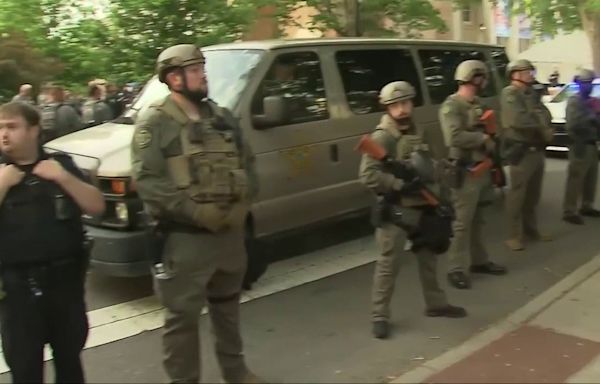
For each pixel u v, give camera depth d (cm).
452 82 806
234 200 342
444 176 482
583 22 1179
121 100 1139
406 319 509
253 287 589
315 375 420
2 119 301
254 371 426
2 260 308
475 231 604
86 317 334
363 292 575
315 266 648
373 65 701
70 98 1238
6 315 315
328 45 658
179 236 343
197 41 1162
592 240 727
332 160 633
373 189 455
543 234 751
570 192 797
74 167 324
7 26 1227
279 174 582
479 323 500
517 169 675
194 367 361
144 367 435
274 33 1302
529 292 568
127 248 501
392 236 462
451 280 580
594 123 779
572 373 411
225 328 381
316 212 624
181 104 340
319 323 507
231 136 345
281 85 598
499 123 760
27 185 307
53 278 313
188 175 332
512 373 412
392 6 1241
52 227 309
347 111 655
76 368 335
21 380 318
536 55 2389
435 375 412
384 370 425
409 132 463
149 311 530
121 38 1225
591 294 547
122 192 501
